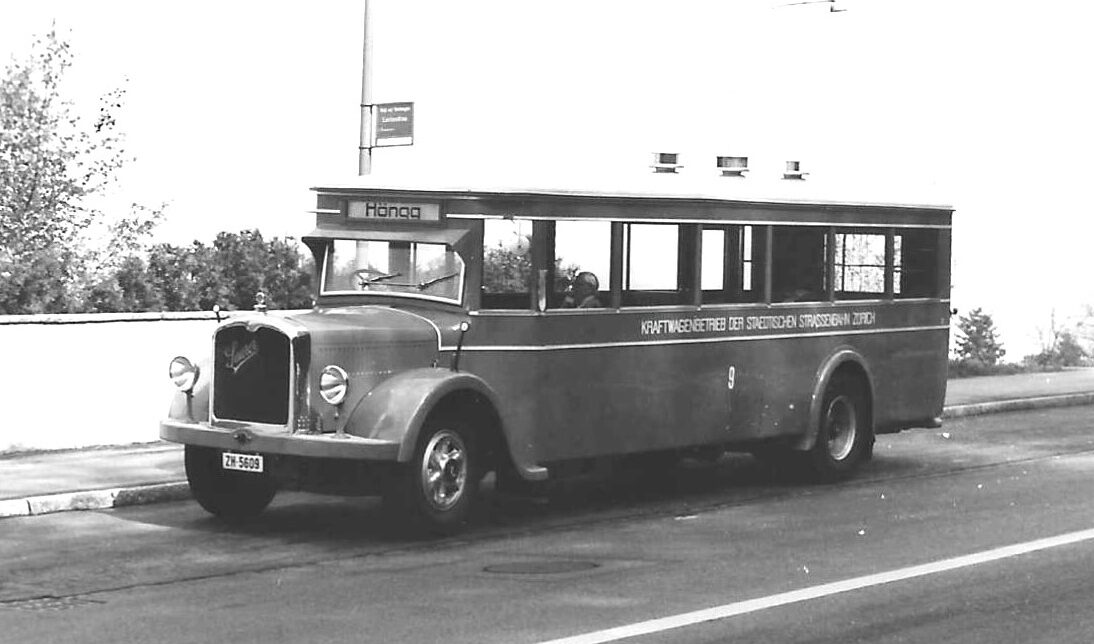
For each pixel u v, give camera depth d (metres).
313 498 14.45
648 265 14.06
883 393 16.59
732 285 14.88
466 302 12.89
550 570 10.98
